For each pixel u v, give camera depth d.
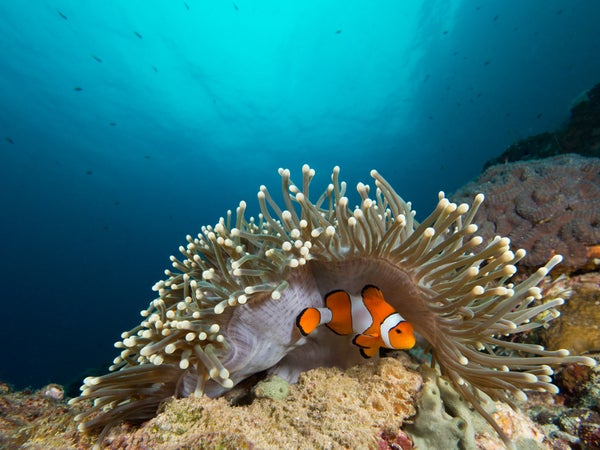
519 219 3.95
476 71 30.61
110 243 48.28
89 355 28.20
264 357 2.07
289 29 30.20
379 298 1.97
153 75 29.55
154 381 2.05
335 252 2.10
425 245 1.86
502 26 27.42
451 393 2.07
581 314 2.92
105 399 2.02
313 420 1.78
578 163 4.19
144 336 2.02
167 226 51.09
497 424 1.96
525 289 1.84
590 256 3.42
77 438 2.00
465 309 1.86
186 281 2.23
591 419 2.21
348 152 47.34
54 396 3.60
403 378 1.96
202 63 30.41
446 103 34.25
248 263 2.11
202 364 1.91
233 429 1.57
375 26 30.41
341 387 1.99
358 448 1.65
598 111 7.60
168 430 1.55
